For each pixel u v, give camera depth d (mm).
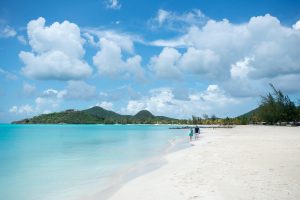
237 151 23391
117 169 19984
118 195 12078
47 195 13414
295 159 17969
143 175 16500
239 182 12133
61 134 81438
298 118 108875
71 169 20438
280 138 37281
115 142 48000
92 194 13156
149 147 37438
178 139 52969
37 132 96625
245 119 146500
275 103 111625
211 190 11211
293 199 9688
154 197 11094
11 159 26219
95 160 24969
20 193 13875
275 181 12062
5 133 87250
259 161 17375
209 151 24766
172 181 13438
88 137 64875
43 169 20625
